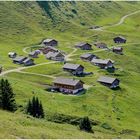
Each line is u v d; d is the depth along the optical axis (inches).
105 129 4581.7
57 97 5629.9
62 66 7824.8
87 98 5802.2
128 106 5846.5
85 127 3976.4
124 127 4785.9
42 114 4143.7
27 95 5078.7
